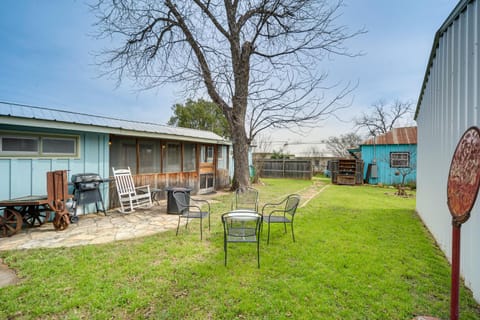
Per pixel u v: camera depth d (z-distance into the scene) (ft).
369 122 79.25
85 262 8.88
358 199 24.36
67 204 14.93
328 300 6.73
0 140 13.37
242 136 26.25
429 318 5.88
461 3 8.14
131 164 20.58
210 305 6.45
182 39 21.01
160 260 9.18
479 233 6.81
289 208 12.60
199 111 68.69
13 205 12.17
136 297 6.70
